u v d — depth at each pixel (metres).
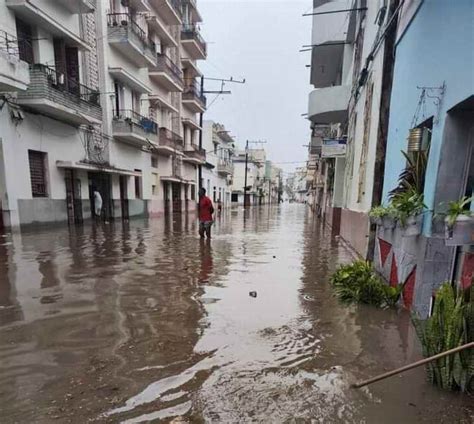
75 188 16.36
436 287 4.16
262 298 5.40
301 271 7.48
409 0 5.66
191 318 4.48
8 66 10.49
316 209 37.91
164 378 3.00
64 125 15.30
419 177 4.83
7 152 12.06
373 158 7.92
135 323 4.28
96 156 17.75
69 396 2.72
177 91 28.91
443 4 4.20
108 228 15.66
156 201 26.20
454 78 3.84
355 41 12.63
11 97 12.13
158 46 25.39
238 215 31.64
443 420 2.44
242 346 3.68
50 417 2.46
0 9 11.79
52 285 5.95
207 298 5.36
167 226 17.52
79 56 16.53
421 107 4.94
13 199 12.33
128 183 21.50
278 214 35.47
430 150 4.49
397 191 5.44
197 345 3.68
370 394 2.76
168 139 25.88
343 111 14.30
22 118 12.70
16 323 4.23
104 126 18.66
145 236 13.18
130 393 2.77
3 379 2.96
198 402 2.66
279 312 4.75
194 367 3.21
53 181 14.59
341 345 3.71
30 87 12.52
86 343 3.69
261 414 2.53
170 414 2.51
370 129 8.55
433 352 2.86
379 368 3.21
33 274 6.72
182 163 31.88
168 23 26.56
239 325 4.27
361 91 10.28
